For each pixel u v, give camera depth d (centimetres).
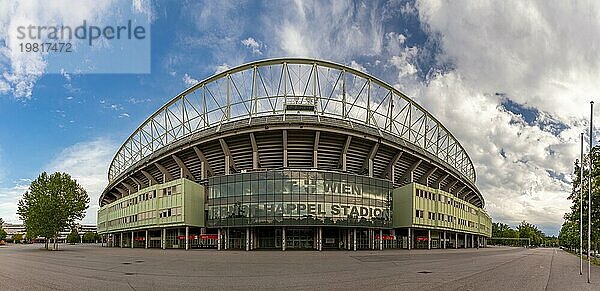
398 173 7788
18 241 15462
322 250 5825
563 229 10494
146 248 6975
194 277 2211
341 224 6012
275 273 2422
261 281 2042
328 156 6888
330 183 6069
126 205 7681
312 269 2684
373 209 6381
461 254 5147
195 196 6375
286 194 5925
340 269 2692
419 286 1895
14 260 3703
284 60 6956
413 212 6625
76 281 2045
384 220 6488
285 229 6081
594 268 3375
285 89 6888
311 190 5962
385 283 1984
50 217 6719
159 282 2002
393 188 7044
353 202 6184
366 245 6619
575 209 4247
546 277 2458
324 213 5944
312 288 1811
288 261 3422
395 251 5688
